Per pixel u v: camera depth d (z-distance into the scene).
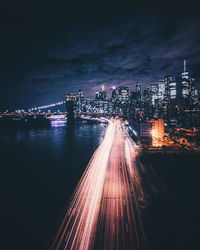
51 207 35.91
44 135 170.88
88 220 29.70
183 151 64.25
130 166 54.41
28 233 28.47
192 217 29.61
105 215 30.69
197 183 41.66
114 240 25.06
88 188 42.03
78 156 79.62
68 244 25.16
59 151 94.62
